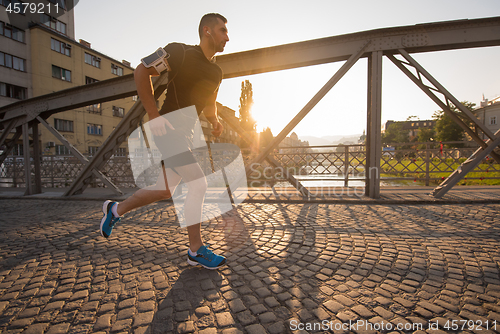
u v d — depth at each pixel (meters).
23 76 23.45
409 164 6.63
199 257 1.97
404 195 4.95
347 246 2.41
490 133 4.23
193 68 1.74
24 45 23.55
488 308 1.40
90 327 1.31
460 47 4.45
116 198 5.67
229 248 2.42
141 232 3.08
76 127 27.53
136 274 1.93
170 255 2.30
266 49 4.96
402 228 2.96
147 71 1.63
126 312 1.44
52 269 2.08
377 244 2.44
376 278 1.77
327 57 4.71
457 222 3.17
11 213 4.53
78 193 6.19
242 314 1.39
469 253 2.18
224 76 5.29
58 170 8.71
